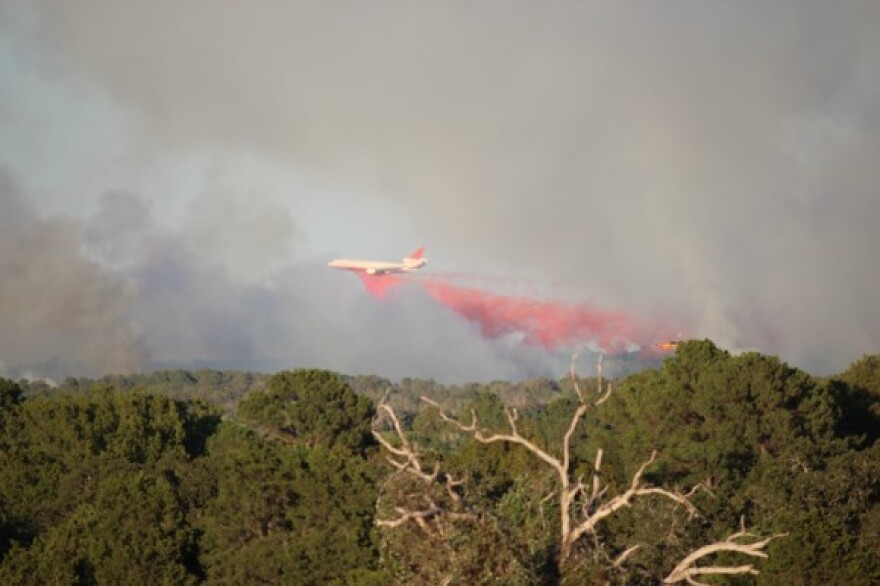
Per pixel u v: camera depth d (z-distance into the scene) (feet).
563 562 261.03
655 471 479.82
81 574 356.79
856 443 522.06
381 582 311.47
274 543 357.82
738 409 490.08
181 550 368.89
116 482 381.81
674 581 267.59
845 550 315.17
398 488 270.87
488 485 295.69
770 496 396.37
